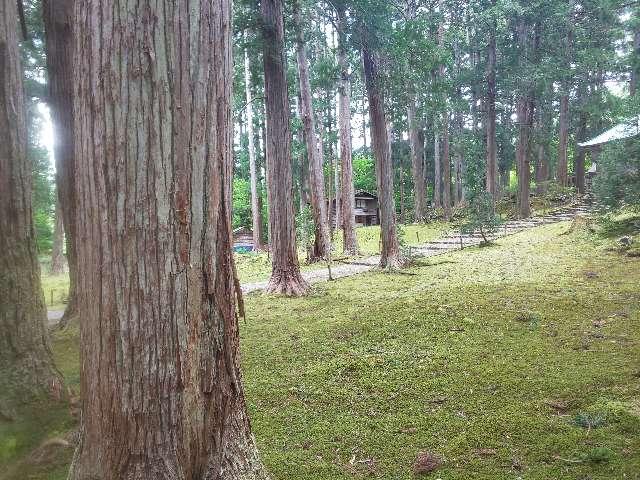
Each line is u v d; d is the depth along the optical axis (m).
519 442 3.12
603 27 21.56
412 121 20.84
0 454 3.00
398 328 6.04
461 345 5.22
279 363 5.09
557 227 16.72
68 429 3.29
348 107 16.91
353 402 3.95
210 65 1.98
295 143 20.34
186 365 1.96
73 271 6.53
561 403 3.64
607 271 8.94
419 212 25.69
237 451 2.17
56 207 17.20
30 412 3.44
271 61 9.36
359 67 12.66
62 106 5.54
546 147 25.75
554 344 5.04
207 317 2.05
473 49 23.27
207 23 1.96
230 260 2.16
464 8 22.42
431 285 9.02
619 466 2.76
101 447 1.97
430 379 4.32
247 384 4.48
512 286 8.10
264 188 27.77
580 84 25.42
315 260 15.30
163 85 1.86
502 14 18.80
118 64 1.83
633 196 11.02
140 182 1.86
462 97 26.41
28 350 3.69
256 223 22.38
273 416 3.75
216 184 2.03
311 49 18.48
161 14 1.84
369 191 34.88
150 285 1.89
